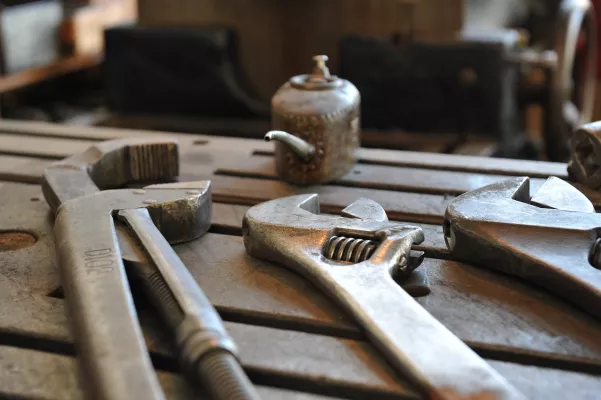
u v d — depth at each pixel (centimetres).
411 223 44
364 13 89
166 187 43
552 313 36
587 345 34
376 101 85
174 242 42
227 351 31
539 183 47
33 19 110
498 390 31
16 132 59
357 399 32
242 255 41
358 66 84
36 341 35
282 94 48
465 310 36
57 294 38
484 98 81
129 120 93
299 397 32
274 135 45
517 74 87
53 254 41
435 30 86
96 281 34
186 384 33
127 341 31
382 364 33
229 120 92
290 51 94
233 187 49
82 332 32
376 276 36
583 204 41
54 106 115
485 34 83
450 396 30
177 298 34
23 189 49
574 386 32
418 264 38
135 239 38
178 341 32
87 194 42
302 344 34
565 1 85
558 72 84
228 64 91
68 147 56
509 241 38
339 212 46
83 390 32
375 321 34
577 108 108
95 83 124
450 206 40
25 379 33
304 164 48
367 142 84
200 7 94
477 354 34
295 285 38
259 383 33
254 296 37
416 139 84
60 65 114
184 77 91
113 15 127
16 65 108
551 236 38
